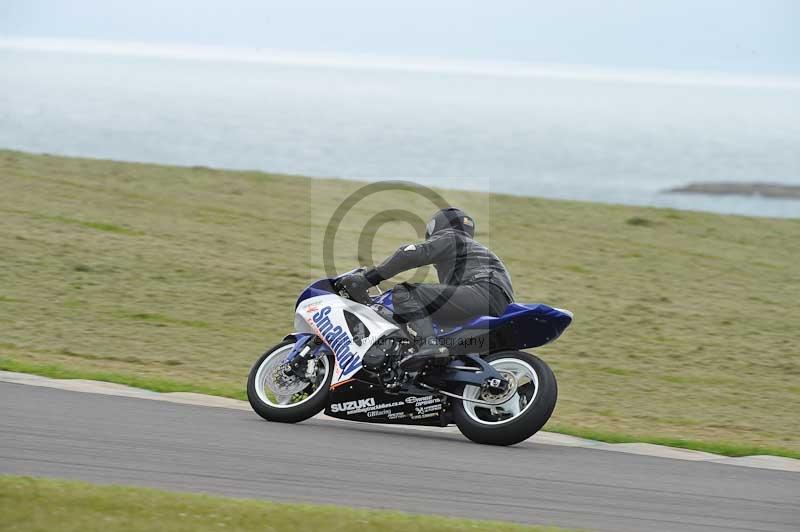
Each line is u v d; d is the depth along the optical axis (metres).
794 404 43.25
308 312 28.81
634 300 63.34
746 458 28.61
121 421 26.12
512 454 26.05
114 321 49.38
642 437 31.33
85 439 23.61
